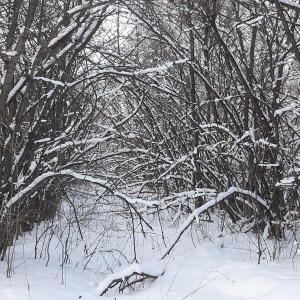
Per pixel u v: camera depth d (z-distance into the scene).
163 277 4.81
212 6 6.75
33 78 5.36
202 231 6.89
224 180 7.93
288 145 7.35
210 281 4.46
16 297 3.80
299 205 7.14
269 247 6.23
